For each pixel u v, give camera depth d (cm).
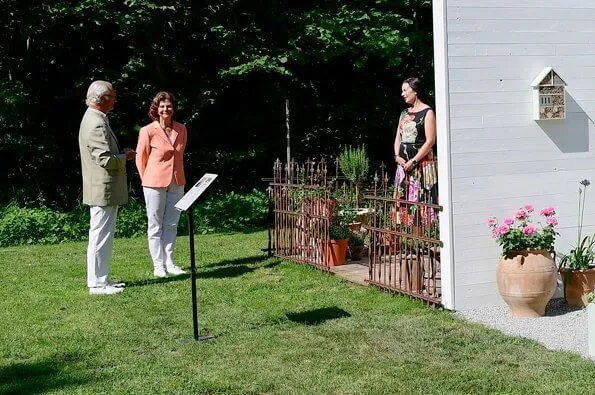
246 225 1273
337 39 1445
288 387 426
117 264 854
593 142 641
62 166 1437
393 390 418
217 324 570
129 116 1434
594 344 473
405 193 692
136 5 1293
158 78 1417
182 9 1353
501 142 605
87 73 1395
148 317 596
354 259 826
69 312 621
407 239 636
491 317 577
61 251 998
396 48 1444
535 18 612
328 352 491
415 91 706
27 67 1387
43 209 1255
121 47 1438
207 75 1485
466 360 470
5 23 1307
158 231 772
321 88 1648
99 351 509
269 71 1384
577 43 629
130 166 1423
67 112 1439
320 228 781
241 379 441
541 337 523
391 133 1673
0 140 1364
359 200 976
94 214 700
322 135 1653
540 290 563
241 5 1516
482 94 597
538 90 605
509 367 455
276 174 871
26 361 490
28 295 693
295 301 640
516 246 569
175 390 426
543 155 621
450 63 586
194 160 1476
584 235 642
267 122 1582
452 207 592
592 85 638
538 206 622
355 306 618
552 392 408
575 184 635
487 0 595
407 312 592
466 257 599
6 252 998
